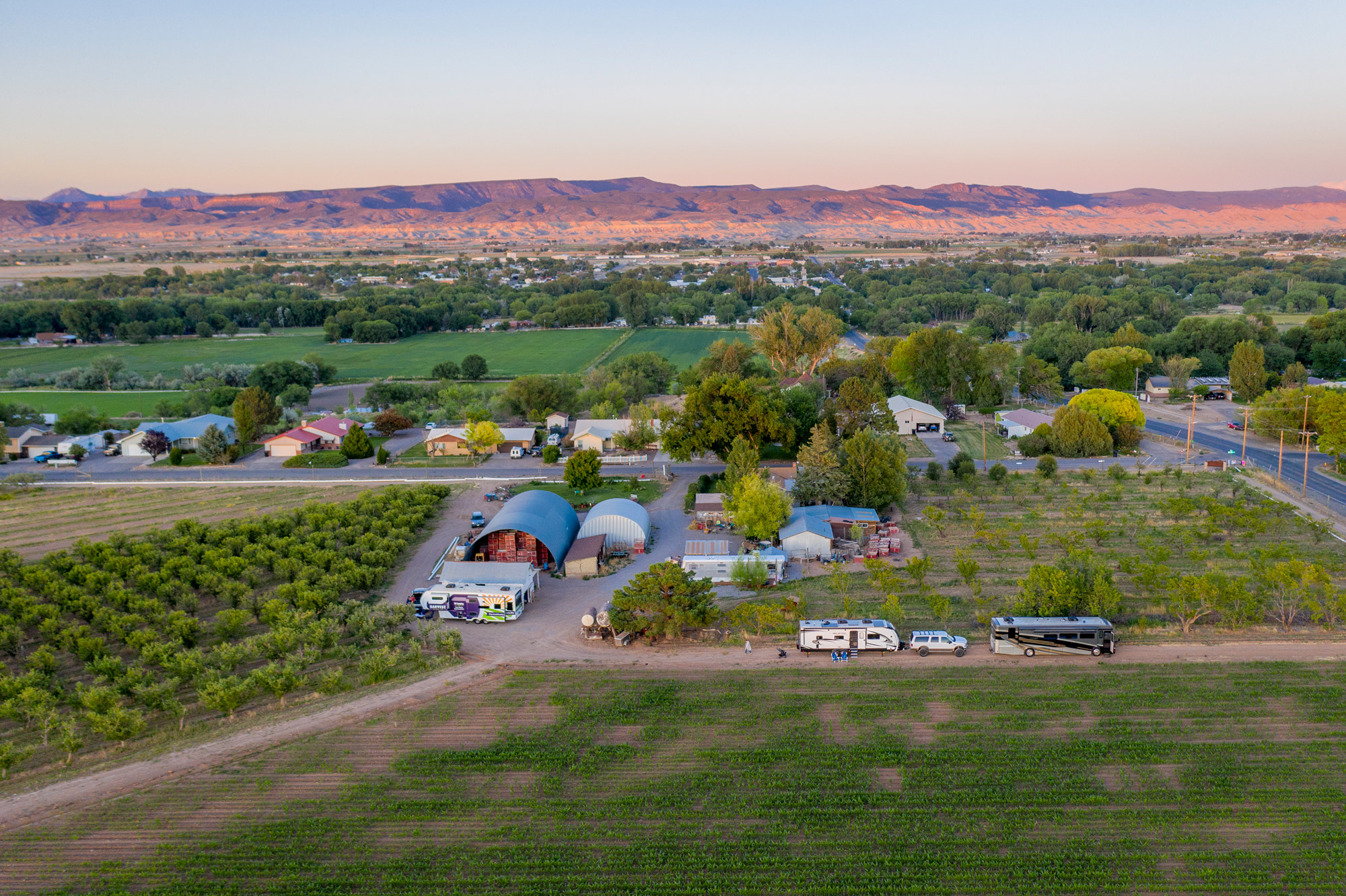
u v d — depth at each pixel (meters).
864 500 109.12
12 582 88.31
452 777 56.66
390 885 47.81
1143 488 119.44
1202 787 54.22
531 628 79.69
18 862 49.72
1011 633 70.88
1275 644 71.94
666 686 67.25
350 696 67.19
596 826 52.12
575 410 173.75
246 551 95.25
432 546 101.62
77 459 145.50
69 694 67.38
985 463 130.75
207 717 65.44
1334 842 49.50
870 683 67.31
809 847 50.22
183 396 197.12
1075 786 54.72
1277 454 136.88
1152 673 67.56
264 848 50.59
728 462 114.56
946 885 47.41
